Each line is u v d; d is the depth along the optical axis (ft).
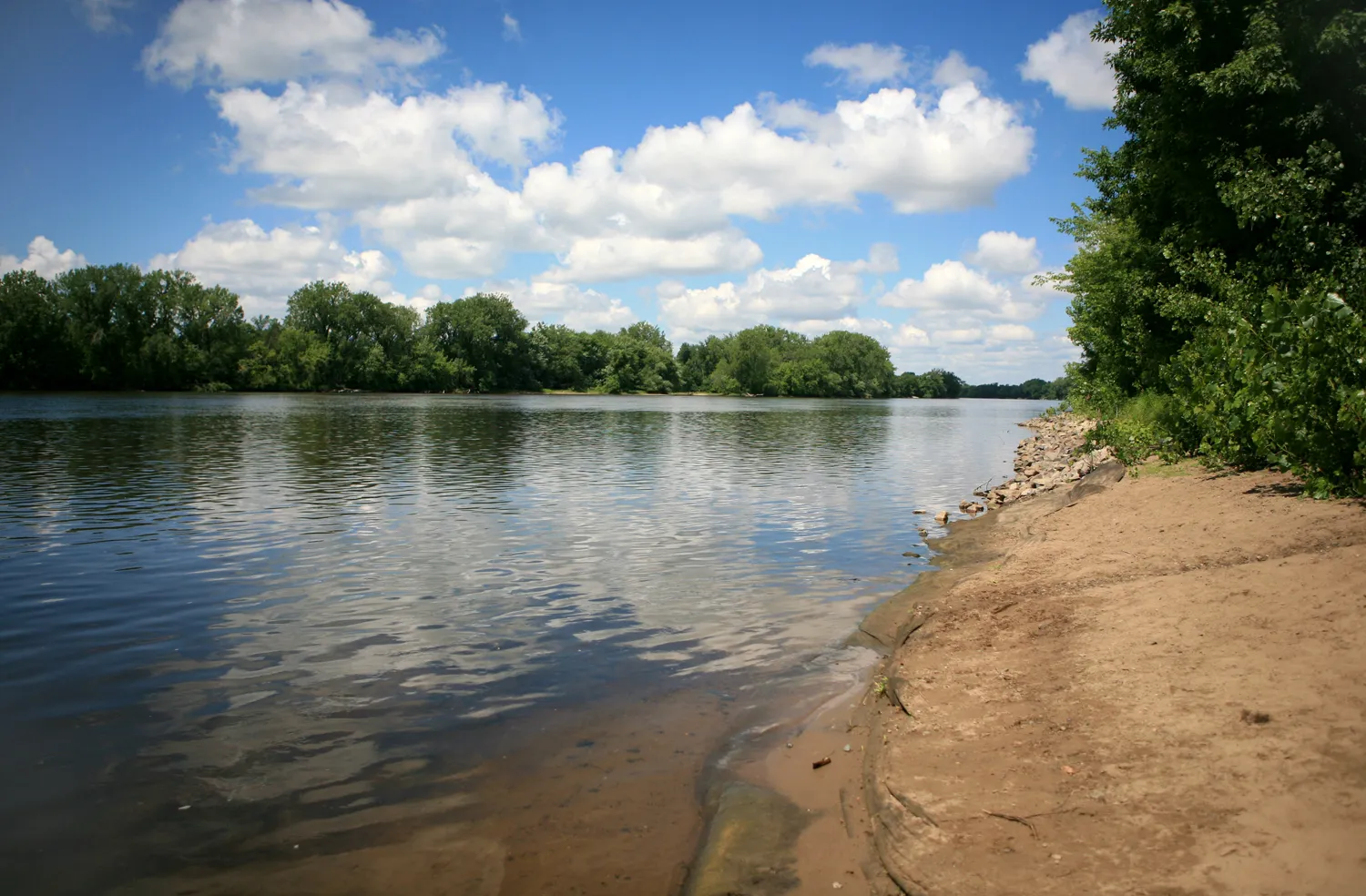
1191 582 27.35
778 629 33.24
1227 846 13.23
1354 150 62.64
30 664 28.63
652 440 141.38
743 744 22.44
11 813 18.65
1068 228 125.39
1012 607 29.99
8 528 53.67
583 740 22.68
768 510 64.54
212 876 16.31
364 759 21.43
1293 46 62.13
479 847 17.40
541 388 499.10
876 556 47.26
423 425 168.55
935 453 121.29
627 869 16.60
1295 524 32.58
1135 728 17.81
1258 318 49.03
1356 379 36.06
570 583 40.78
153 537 51.11
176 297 340.80
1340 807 13.50
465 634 32.40
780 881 15.70
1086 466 72.84
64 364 314.14
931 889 13.91
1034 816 15.34
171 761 21.24
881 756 19.47
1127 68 77.56
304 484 77.00
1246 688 18.35
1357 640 19.34
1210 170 69.05
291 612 35.19
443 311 455.22
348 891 15.81
